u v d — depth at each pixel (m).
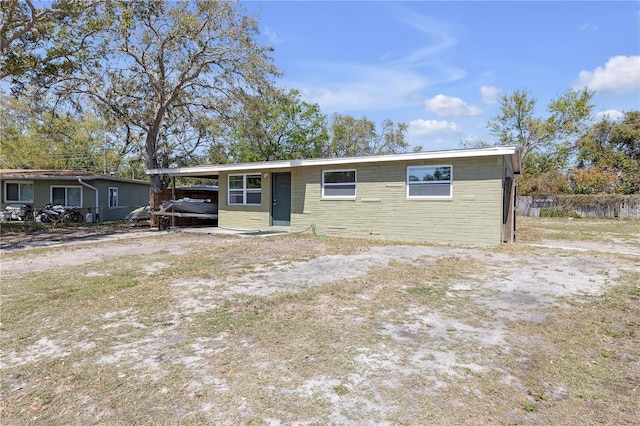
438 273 6.31
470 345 3.42
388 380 2.79
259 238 11.48
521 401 2.51
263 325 3.93
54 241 11.31
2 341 3.59
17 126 29.06
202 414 2.39
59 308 4.55
